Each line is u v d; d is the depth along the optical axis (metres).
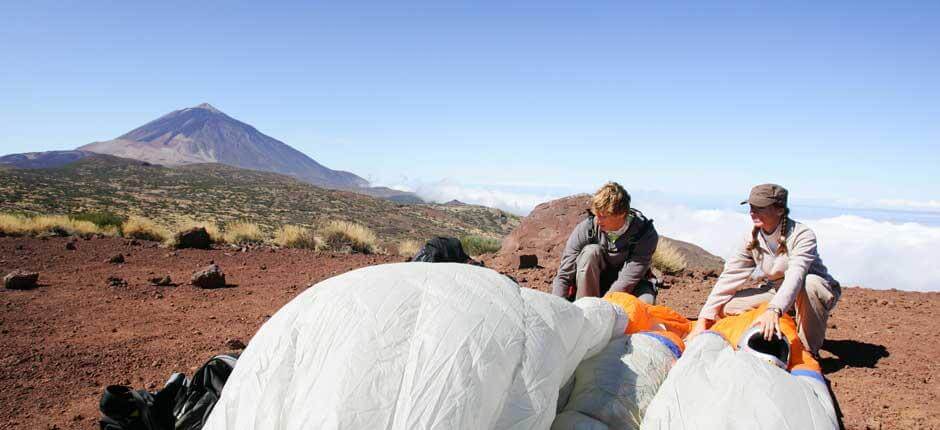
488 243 14.73
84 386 3.86
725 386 2.37
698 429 2.23
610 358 2.77
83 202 52.12
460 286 2.39
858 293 7.43
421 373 2.00
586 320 2.72
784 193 3.74
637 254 4.67
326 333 2.16
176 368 4.23
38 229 14.15
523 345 2.23
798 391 2.37
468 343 2.10
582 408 2.60
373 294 2.29
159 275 8.52
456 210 107.94
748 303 4.00
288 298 6.94
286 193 94.12
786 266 3.81
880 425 3.20
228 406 2.09
